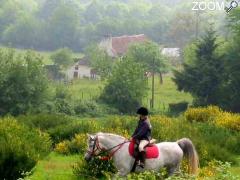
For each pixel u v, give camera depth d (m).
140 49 105.62
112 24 198.12
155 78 112.44
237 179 10.88
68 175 19.52
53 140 29.25
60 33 193.00
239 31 75.38
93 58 114.88
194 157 14.93
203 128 30.47
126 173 14.38
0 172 17.25
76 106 70.06
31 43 191.12
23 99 63.56
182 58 139.62
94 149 14.73
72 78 121.19
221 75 71.19
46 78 65.75
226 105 69.38
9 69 63.28
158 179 14.29
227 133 29.72
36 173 19.92
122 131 25.78
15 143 18.11
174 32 176.12
